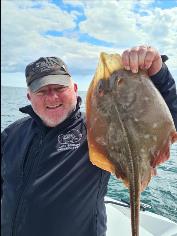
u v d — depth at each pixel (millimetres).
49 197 612
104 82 481
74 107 667
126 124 458
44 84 653
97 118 477
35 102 667
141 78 474
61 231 598
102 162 471
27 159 666
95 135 476
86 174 616
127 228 886
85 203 608
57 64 680
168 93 513
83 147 634
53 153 640
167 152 453
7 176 689
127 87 470
